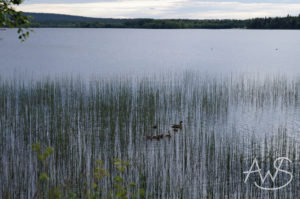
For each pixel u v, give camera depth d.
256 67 41.84
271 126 17.77
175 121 18.55
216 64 45.16
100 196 8.29
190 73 36.03
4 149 13.52
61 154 12.78
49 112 18.31
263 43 91.75
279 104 22.17
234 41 102.81
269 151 13.70
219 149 13.89
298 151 13.66
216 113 19.95
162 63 46.09
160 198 10.20
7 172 11.43
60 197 7.07
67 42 89.88
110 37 125.12
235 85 28.08
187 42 98.00
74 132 15.60
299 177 11.50
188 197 10.40
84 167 11.74
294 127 17.59
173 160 12.90
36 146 5.93
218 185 11.06
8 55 52.75
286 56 56.09
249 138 15.70
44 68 38.75
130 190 10.34
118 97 20.98
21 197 9.99
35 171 11.68
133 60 49.59
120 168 6.28
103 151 13.56
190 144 13.61
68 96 22.39
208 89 26.28
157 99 20.81
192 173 11.80
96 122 17.23
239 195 10.52
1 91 22.30
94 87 26.14
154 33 173.12
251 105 21.95
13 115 17.78
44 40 98.75
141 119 18.05
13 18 7.30
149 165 12.34
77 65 42.34
